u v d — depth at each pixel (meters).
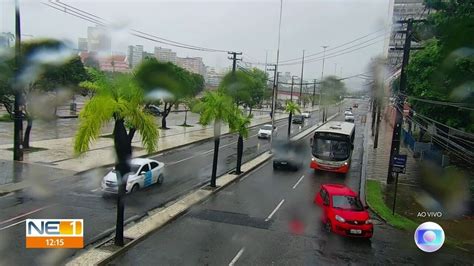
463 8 14.97
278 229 15.91
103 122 12.33
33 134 36.12
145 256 12.64
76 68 28.92
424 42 28.06
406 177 26.92
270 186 23.80
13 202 17.00
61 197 18.19
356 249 14.26
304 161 33.75
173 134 44.66
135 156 30.08
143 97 13.02
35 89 27.22
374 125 53.88
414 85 23.42
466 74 11.90
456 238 15.92
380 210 19.27
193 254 12.98
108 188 18.73
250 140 45.19
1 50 24.11
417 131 42.88
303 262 12.80
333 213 15.67
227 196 20.89
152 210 17.41
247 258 12.87
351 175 28.53
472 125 18.05
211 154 34.09
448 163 26.25
